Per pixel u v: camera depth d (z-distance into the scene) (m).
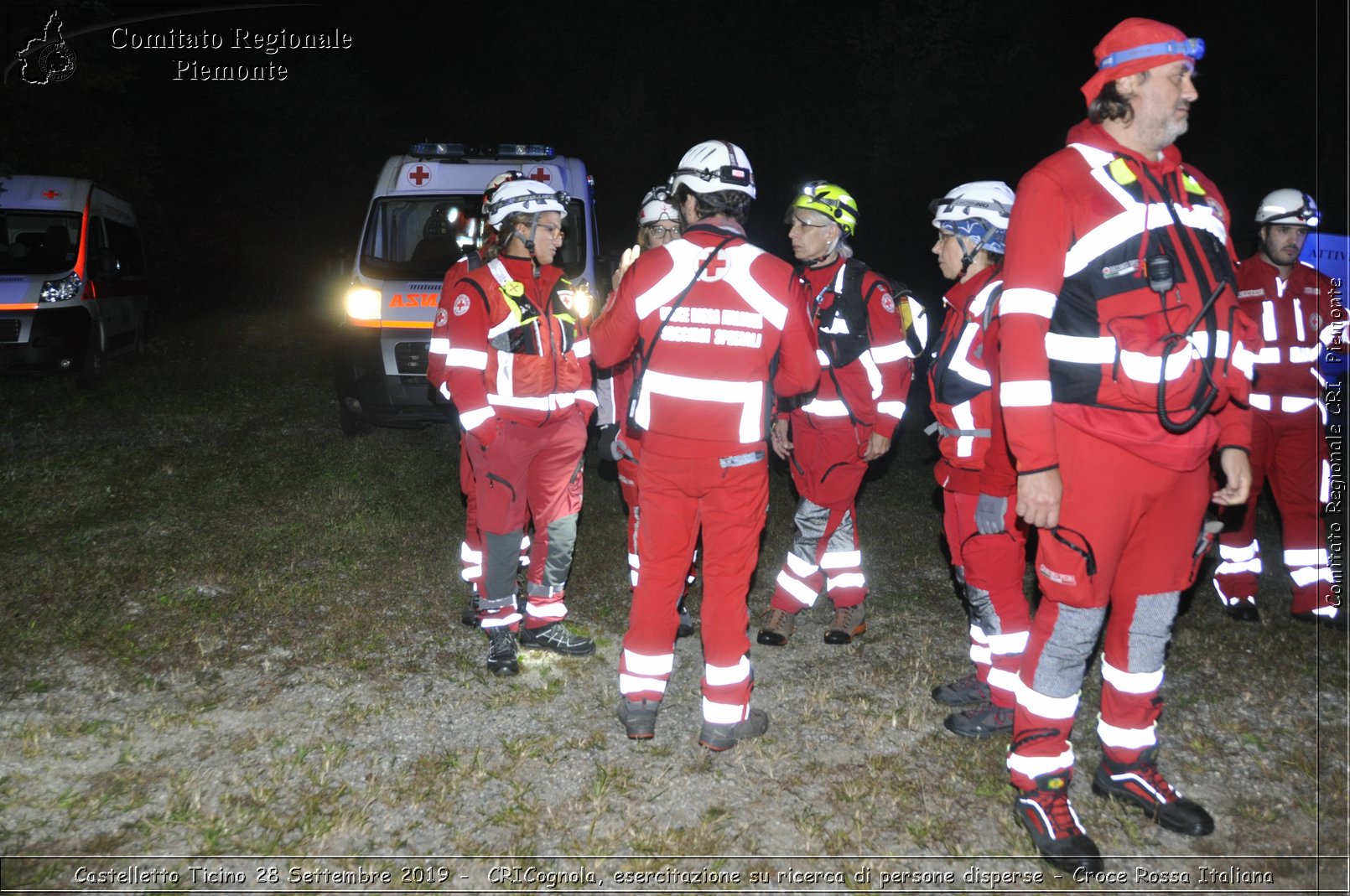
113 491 6.70
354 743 3.69
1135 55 2.75
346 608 4.92
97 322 10.16
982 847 3.14
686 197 3.51
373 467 7.39
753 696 4.11
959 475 3.68
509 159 8.24
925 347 4.40
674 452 3.46
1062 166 2.81
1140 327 2.74
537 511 4.32
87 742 3.66
